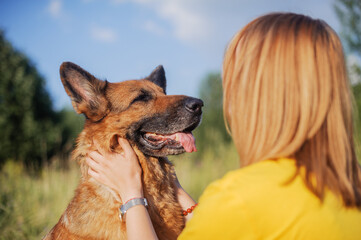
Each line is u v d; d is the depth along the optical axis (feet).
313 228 4.34
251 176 4.69
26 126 62.49
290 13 5.46
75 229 9.73
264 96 4.99
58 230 10.62
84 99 11.09
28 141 62.54
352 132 5.20
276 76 4.92
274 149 4.85
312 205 4.42
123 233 8.96
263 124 5.00
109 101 11.11
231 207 4.53
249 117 5.16
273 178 4.59
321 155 4.77
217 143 39.73
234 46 5.64
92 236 9.32
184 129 11.73
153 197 10.05
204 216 4.69
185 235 4.90
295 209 4.40
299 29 5.07
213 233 4.59
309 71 4.82
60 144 66.44
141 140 10.98
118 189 8.19
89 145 10.75
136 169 8.36
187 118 11.50
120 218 8.95
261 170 4.75
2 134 61.26
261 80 5.03
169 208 10.09
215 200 4.72
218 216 4.58
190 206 10.85
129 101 11.23
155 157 10.95
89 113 11.04
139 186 8.13
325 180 4.63
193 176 29.17
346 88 5.11
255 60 5.13
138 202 7.74
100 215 9.33
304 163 4.77
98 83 11.19
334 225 4.39
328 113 4.89
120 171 8.25
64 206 23.24
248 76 5.17
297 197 4.46
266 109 4.97
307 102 4.76
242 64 5.30
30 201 23.18
